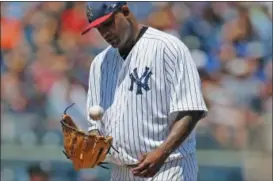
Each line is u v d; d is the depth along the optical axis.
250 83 33.88
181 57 13.46
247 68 34.59
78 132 13.66
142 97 13.55
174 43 13.55
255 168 30.20
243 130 30.80
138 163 13.25
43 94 34.94
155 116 13.57
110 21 13.27
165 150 13.12
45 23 38.00
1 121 32.72
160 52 13.50
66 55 36.62
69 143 13.77
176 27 36.59
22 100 34.75
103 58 14.34
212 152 30.59
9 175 31.97
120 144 13.84
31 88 35.34
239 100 33.34
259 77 34.09
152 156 13.09
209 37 36.12
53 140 32.12
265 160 30.09
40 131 32.41
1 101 34.56
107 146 13.63
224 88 33.88
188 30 36.38
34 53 36.97
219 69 34.88
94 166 13.93
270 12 36.25
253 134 30.55
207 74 34.72
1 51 37.03
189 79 13.41
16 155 32.09
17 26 37.81
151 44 13.61
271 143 30.14
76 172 31.52
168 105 13.56
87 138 13.58
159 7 37.16
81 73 35.69
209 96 33.56
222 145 30.62
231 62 34.94
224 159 30.48
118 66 13.99
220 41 35.97
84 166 13.87
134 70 13.63
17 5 38.47
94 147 13.59
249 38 35.75
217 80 34.38
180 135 13.24
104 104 14.17
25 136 32.44
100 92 14.27
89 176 31.48
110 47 14.42
